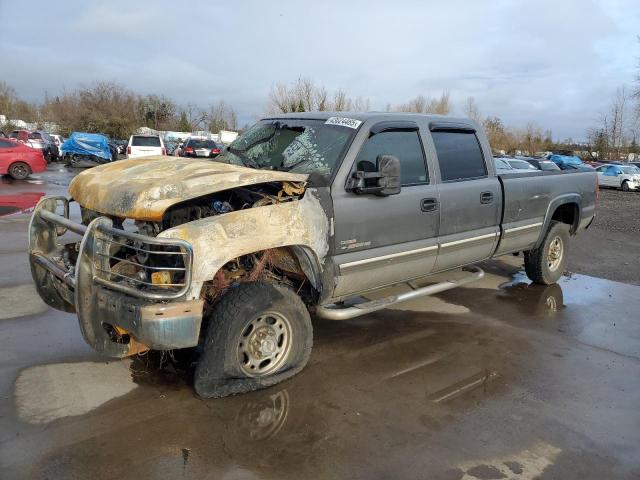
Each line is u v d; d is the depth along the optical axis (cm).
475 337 514
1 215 1152
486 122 5831
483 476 300
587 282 739
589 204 727
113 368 414
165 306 322
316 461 307
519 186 590
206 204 409
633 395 405
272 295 381
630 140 5634
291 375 406
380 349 477
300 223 386
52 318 516
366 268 439
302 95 3106
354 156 429
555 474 304
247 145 517
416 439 334
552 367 452
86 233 342
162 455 306
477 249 550
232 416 351
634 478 304
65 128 5522
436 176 498
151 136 2611
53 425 332
